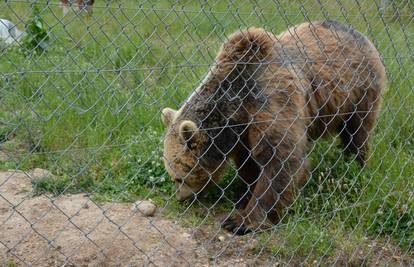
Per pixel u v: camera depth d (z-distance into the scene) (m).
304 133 5.26
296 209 5.21
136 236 4.77
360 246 5.12
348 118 6.19
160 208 5.36
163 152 5.57
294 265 4.80
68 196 5.21
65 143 5.65
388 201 5.48
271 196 5.28
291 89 5.25
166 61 5.74
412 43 6.51
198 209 5.53
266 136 5.19
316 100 5.74
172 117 5.45
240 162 5.83
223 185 5.96
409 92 6.24
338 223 5.18
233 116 5.27
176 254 4.66
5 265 4.25
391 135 6.55
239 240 5.04
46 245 4.49
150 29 5.80
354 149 6.41
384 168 5.92
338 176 5.89
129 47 5.62
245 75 5.20
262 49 5.19
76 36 5.57
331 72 5.78
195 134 5.24
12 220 4.75
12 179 5.39
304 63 5.43
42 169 5.61
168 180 5.69
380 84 6.30
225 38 5.28
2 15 6.01
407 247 5.25
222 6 5.67
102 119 5.57
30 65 5.17
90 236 4.65
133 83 5.38
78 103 5.47
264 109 5.16
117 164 5.49
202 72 6.19
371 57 6.17
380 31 6.38
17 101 5.23
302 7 5.46
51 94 5.47
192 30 5.65
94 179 5.51
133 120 5.77
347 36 6.02
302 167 5.41
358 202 5.32
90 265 4.40
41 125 5.58
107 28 5.71
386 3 6.02
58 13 5.23
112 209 5.10
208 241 4.95
